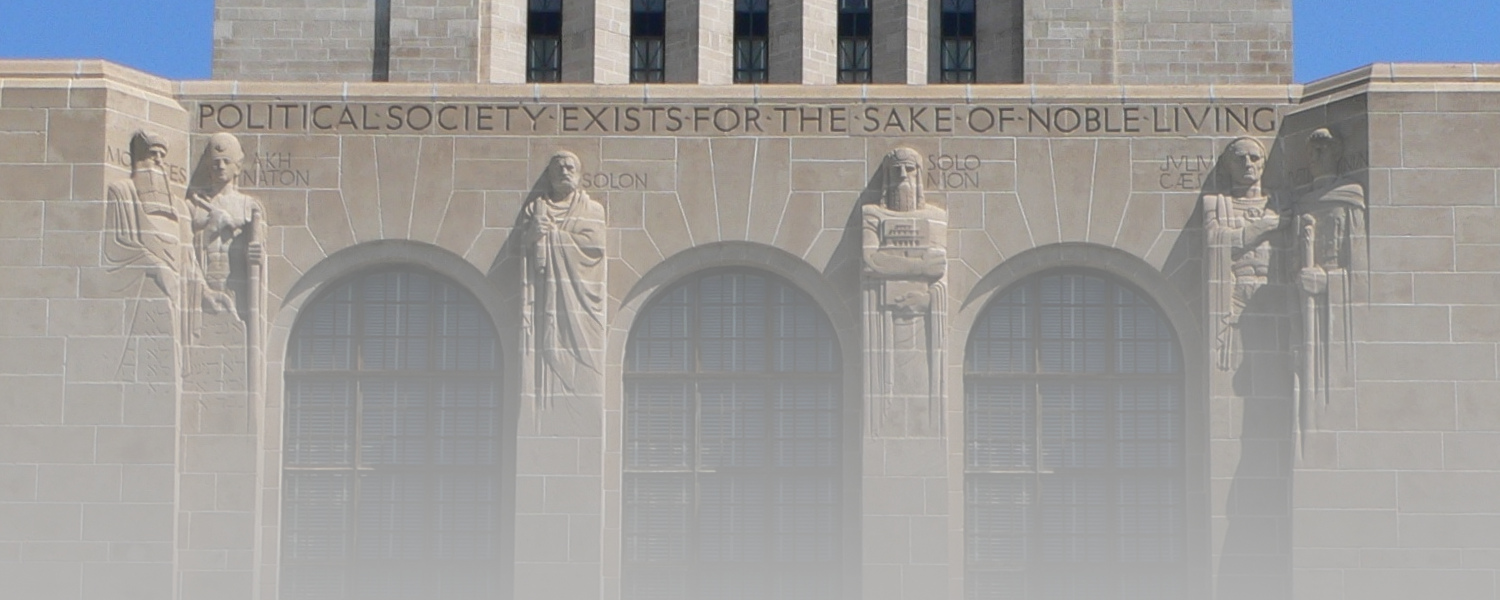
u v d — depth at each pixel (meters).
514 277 43.38
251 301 42.94
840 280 43.41
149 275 42.34
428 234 43.41
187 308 42.88
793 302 44.00
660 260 43.47
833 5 56.97
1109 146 43.56
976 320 43.75
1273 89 43.62
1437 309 42.00
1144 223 43.38
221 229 43.00
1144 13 55.72
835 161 43.59
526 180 43.59
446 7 55.34
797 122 43.69
